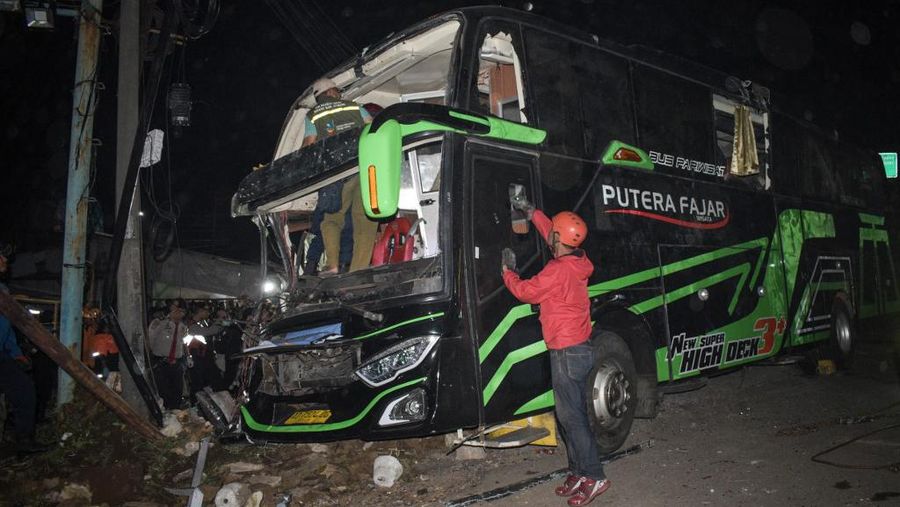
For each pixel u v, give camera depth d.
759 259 8.12
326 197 6.42
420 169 5.82
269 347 5.45
